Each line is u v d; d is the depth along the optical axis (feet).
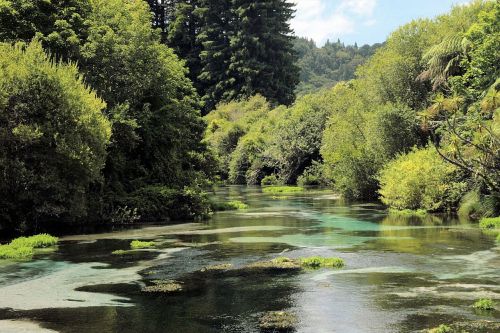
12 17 94.84
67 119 83.51
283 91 342.03
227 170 283.18
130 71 109.40
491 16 109.29
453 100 84.58
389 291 44.88
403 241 71.92
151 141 112.78
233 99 326.85
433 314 38.17
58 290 46.83
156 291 46.09
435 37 141.18
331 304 41.19
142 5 135.44
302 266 55.88
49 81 82.23
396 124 133.80
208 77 339.16
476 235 76.02
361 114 153.07
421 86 144.97
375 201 147.02
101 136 87.61
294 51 364.17
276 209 125.59
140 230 88.07
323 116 235.61
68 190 84.94
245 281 49.47
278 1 352.69
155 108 119.85
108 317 38.68
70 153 81.71
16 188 80.74
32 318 38.65
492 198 96.84
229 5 355.56
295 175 244.63
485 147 87.76
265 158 257.55
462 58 123.24
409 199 112.37
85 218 92.73
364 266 55.36
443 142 115.24
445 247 66.28
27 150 81.46
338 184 157.69
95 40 103.60
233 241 74.43
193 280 50.24
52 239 73.15
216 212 119.55
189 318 38.22
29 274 53.31
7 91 80.18
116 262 59.36
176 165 119.96
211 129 297.94
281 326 35.96
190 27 360.07
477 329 34.68
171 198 104.94
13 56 83.25
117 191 103.60
